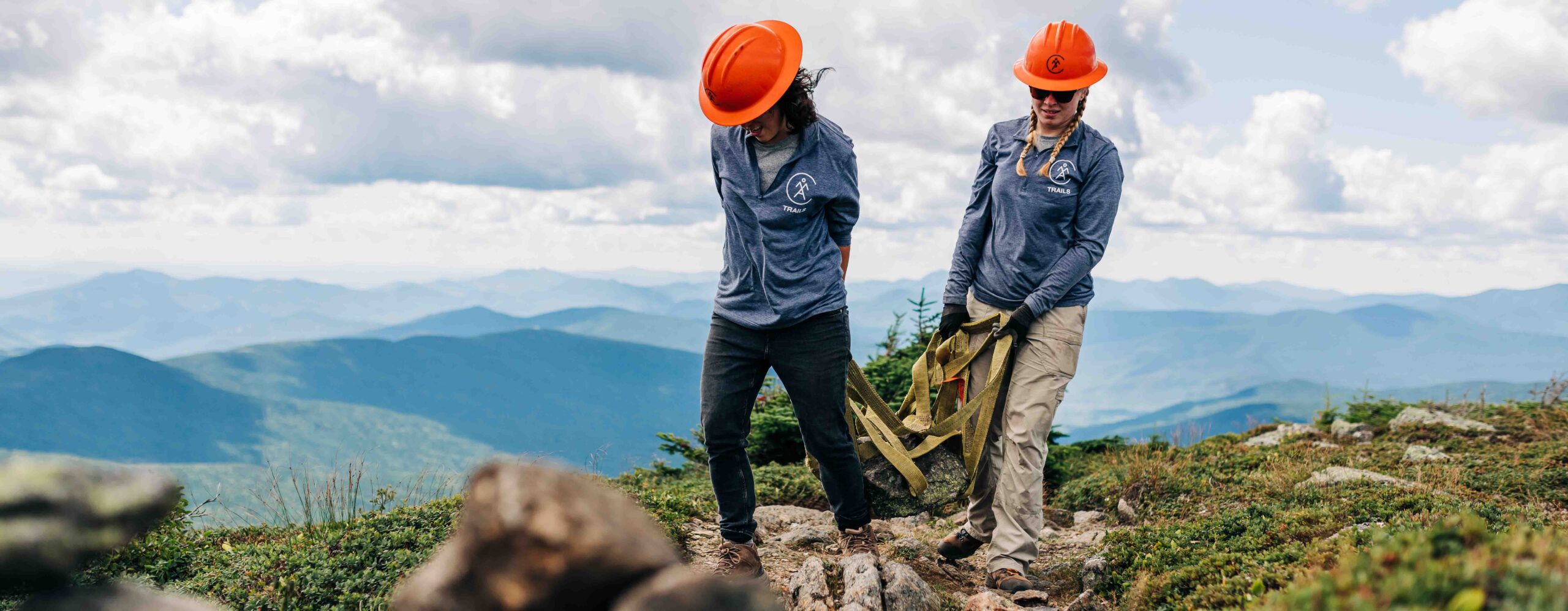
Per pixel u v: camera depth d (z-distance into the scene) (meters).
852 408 4.57
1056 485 7.63
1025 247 4.43
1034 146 4.48
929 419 4.68
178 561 4.16
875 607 3.70
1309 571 2.82
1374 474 5.81
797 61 3.79
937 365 4.71
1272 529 4.22
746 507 4.14
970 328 4.58
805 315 3.89
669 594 1.38
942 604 4.10
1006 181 4.51
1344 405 8.85
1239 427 8.80
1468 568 1.87
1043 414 4.36
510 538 1.39
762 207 3.84
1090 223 4.34
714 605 1.40
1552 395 8.35
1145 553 4.32
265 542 4.51
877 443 4.43
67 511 1.54
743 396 4.06
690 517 5.27
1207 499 5.88
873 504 4.53
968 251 4.77
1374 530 3.54
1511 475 5.76
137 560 3.98
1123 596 4.02
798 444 8.52
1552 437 7.11
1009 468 4.39
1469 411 8.43
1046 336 4.36
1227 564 3.66
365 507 4.75
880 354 9.49
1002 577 4.27
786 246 3.87
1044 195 4.36
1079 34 4.29
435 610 1.42
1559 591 1.75
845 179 3.95
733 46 3.74
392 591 3.74
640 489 6.14
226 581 3.89
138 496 1.62
